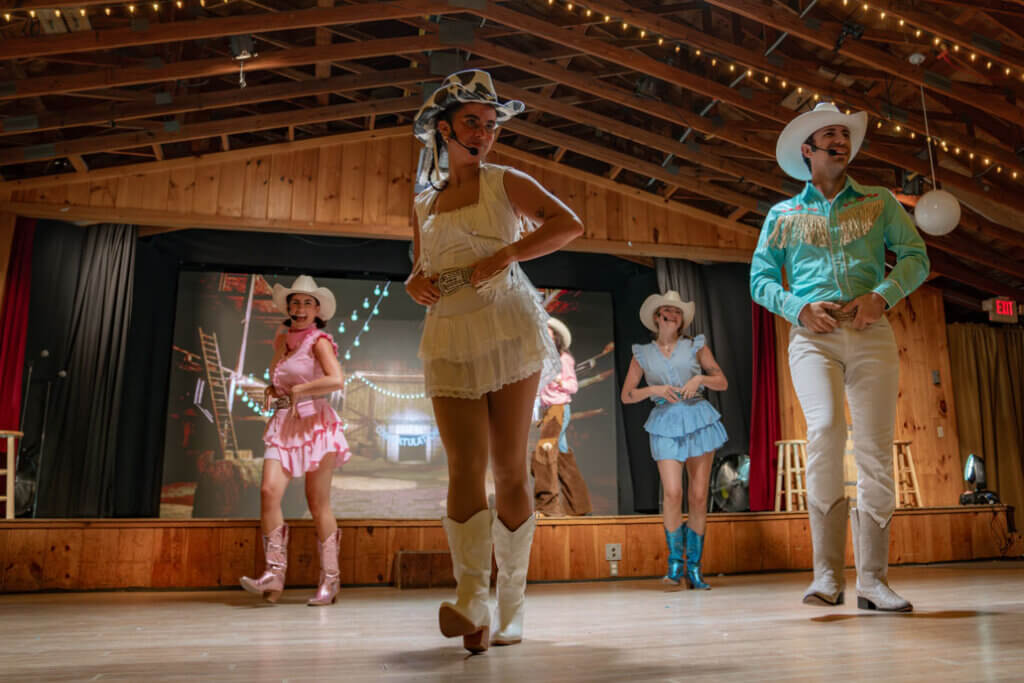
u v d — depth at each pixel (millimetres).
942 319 8586
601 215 8133
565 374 5043
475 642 1580
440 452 8961
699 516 3766
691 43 5969
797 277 2592
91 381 6996
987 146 6422
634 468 8484
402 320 9141
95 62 6086
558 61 6922
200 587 3992
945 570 4488
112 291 7195
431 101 1783
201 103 6539
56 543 3910
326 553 3223
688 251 8250
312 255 8445
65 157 6715
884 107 6262
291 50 6246
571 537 4469
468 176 1811
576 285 9203
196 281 8805
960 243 7848
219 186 7309
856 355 2420
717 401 8188
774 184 7480
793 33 5645
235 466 8531
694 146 7371
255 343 8812
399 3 5969
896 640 1631
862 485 2404
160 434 7879
